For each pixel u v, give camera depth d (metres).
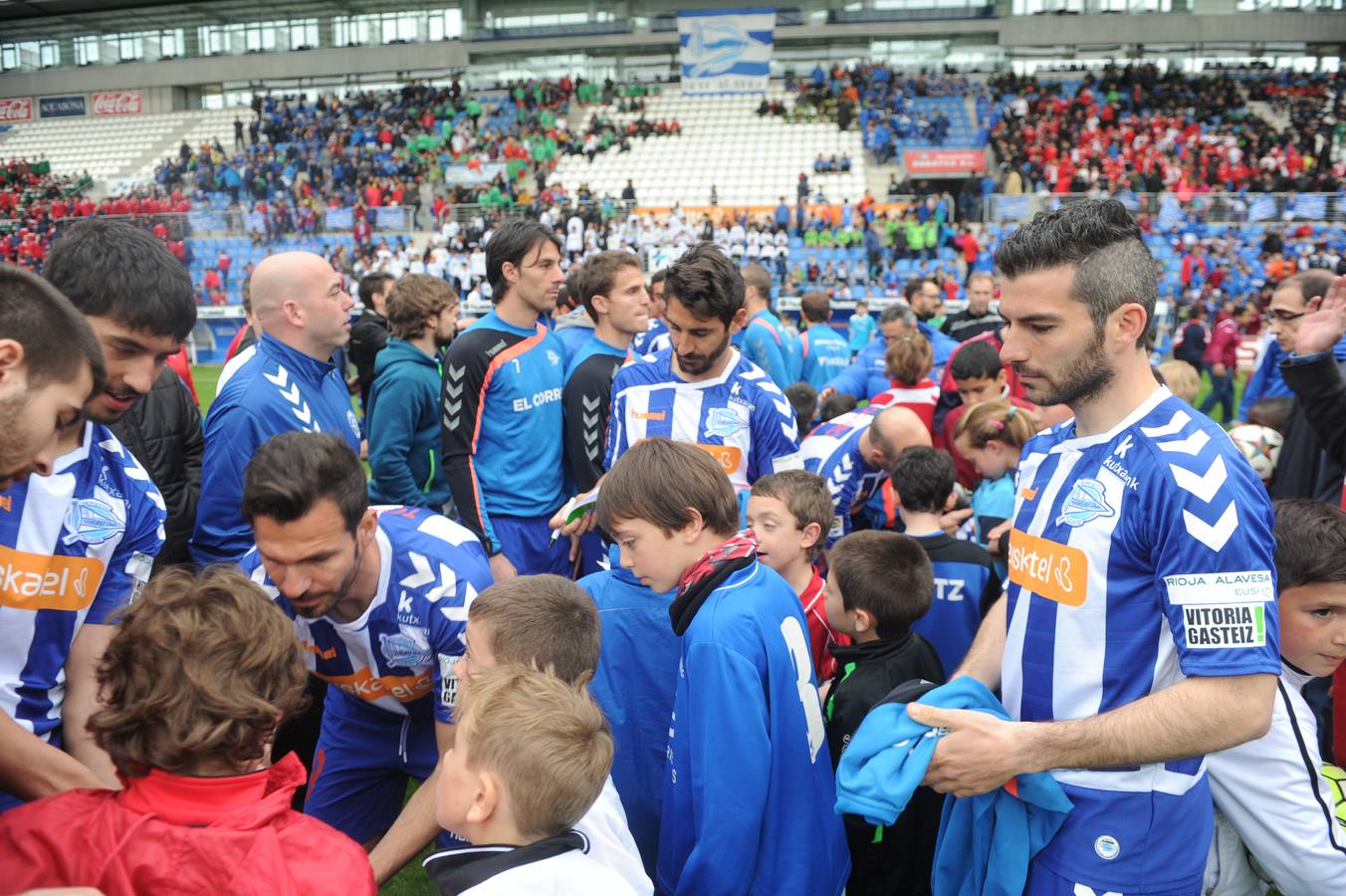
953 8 32.47
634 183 28.03
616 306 3.48
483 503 3.24
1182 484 1.35
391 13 35.22
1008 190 22.94
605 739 1.37
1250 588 1.32
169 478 2.85
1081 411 1.51
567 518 2.78
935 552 2.81
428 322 3.73
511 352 3.29
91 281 1.67
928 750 1.47
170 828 1.16
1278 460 3.61
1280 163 24.80
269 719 1.22
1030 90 30.08
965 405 4.04
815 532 2.52
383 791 2.30
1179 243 20.50
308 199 25.61
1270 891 1.96
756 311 6.10
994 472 3.33
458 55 34.59
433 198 26.62
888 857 2.28
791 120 30.28
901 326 5.86
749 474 2.95
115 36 36.59
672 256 20.62
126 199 26.95
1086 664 1.48
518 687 1.36
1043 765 1.40
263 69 35.66
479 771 1.30
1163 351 16.58
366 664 1.96
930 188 25.03
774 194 26.64
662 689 2.03
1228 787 1.73
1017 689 1.60
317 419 2.73
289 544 1.53
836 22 32.97
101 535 1.74
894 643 2.24
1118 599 1.44
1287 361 2.51
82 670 1.75
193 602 1.24
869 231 21.20
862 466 3.38
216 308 19.67
